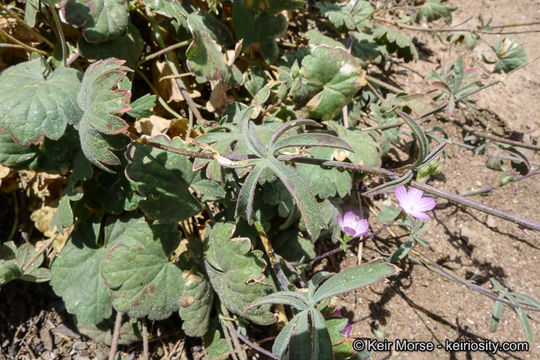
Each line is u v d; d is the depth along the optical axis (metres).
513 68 0.43
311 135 0.26
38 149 0.29
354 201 0.41
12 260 0.30
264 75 0.39
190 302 0.31
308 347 0.24
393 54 0.52
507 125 0.49
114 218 0.32
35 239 0.34
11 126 0.26
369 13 0.46
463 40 0.49
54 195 0.33
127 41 0.34
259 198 0.34
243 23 0.38
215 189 0.31
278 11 0.36
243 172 0.29
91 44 0.32
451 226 0.44
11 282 0.33
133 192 0.31
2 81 0.28
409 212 0.29
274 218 0.36
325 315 0.29
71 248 0.31
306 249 0.35
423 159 0.24
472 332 0.39
